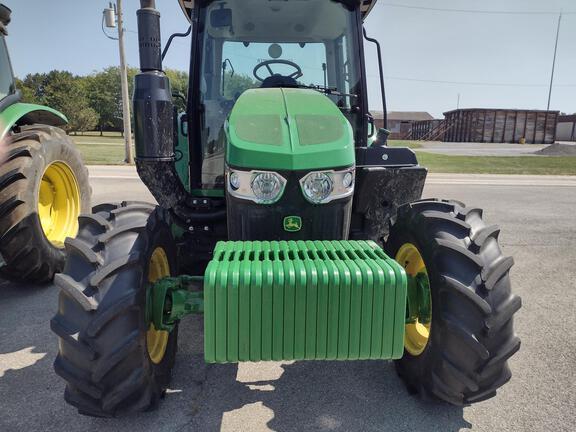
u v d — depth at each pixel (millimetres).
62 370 2047
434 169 15250
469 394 2213
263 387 2631
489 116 40375
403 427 2297
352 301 1897
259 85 3379
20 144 3809
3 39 4086
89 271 2049
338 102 3354
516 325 3486
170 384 2637
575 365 2896
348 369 2834
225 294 1864
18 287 4109
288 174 2285
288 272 1886
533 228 6715
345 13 3260
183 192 3021
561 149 25078
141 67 2662
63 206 4594
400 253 2623
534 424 2324
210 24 3203
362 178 2748
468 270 2139
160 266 2523
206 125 3266
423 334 2529
